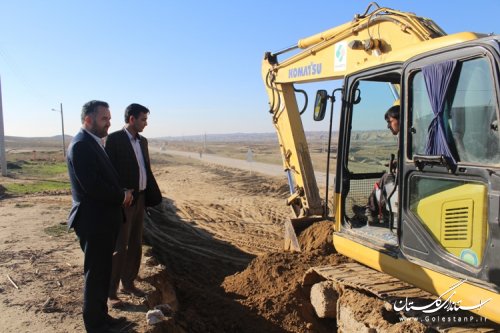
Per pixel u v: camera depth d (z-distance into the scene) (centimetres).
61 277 608
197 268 916
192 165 3825
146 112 497
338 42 585
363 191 512
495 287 301
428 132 353
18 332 431
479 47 311
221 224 1418
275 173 3050
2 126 2520
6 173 2544
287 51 768
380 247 428
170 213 1577
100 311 407
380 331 392
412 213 378
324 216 780
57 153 5691
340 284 487
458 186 333
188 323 526
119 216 414
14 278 600
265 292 625
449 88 335
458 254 334
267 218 1522
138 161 496
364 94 496
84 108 400
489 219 302
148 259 682
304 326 549
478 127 314
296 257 689
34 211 1217
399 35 463
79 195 395
